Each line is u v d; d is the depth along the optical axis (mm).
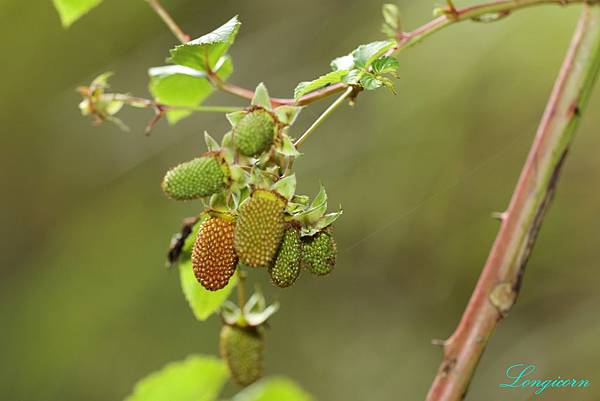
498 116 740
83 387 833
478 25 721
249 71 861
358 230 799
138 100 483
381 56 439
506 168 763
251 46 869
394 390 822
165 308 833
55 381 838
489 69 729
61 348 845
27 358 854
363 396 827
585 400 727
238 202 431
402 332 834
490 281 449
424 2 728
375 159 774
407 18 731
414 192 773
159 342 824
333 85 453
